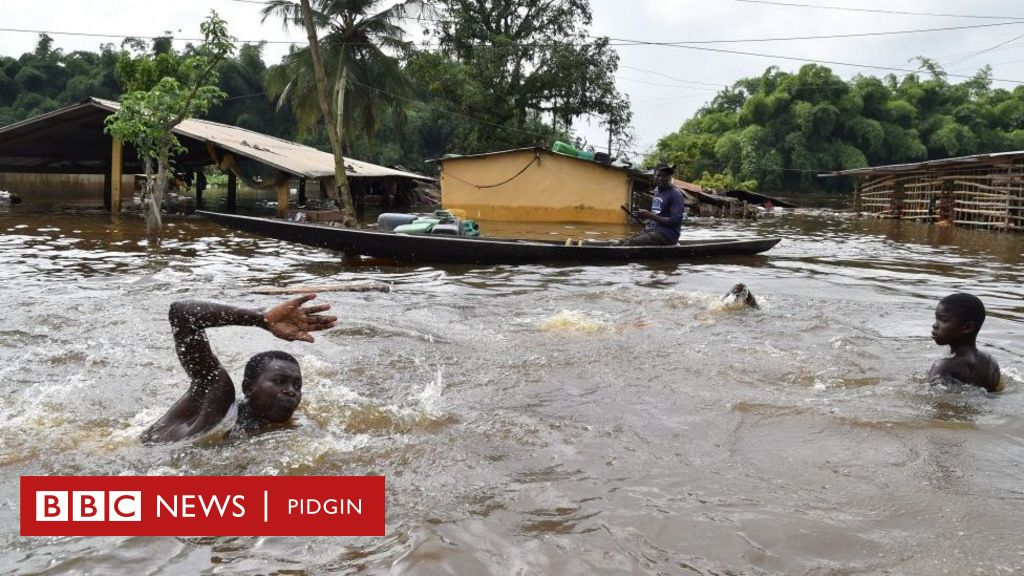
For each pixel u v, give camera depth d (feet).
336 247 38.55
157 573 8.66
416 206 112.57
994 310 27.53
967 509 10.39
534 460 12.06
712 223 86.63
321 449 12.33
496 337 20.83
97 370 17.01
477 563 8.87
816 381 16.81
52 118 70.18
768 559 9.05
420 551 9.06
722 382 16.63
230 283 30.19
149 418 13.98
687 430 13.55
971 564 8.94
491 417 14.10
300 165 72.38
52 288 27.71
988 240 61.46
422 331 21.48
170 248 42.91
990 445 12.96
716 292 30.25
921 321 24.44
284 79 114.83
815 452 12.53
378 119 122.83
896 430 13.60
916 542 9.46
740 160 207.72
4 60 181.16
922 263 43.27
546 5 134.00
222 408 12.82
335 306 25.20
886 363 18.48
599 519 10.03
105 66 177.47
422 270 35.86
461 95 125.90
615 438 13.08
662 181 45.55
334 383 16.28
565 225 74.59
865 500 10.69
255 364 13.09
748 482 11.29
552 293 28.81
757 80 247.70
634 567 8.84
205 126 81.25
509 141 128.36
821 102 199.21
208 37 48.78
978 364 16.58
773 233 69.26
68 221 59.82
